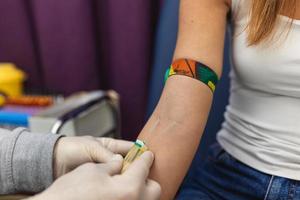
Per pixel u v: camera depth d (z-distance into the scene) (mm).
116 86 1435
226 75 1053
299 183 777
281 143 786
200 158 1071
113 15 1339
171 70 760
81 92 1399
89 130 1201
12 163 744
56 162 750
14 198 776
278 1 717
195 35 762
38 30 1371
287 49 729
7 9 1372
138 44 1356
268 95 791
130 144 767
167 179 711
